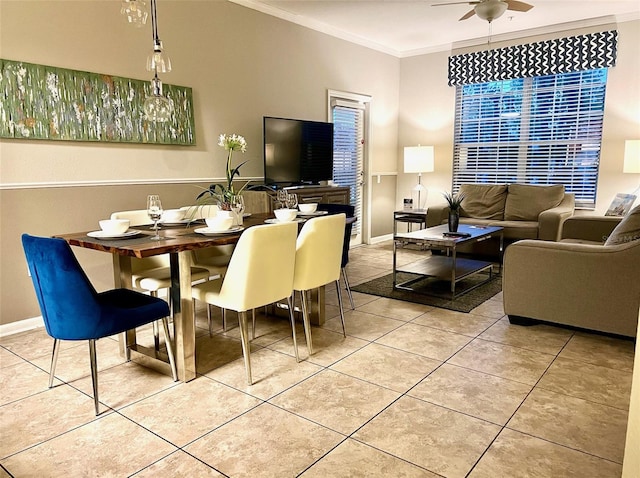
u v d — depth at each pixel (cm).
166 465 182
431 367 268
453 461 183
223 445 195
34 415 220
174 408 225
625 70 531
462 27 575
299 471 178
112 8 363
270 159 483
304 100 550
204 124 438
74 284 207
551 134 594
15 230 327
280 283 262
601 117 555
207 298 260
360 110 653
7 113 313
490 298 407
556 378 252
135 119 382
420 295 417
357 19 539
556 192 561
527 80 604
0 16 306
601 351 288
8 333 330
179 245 225
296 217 335
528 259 316
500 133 634
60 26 335
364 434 202
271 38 498
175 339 253
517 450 190
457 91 665
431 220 594
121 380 256
